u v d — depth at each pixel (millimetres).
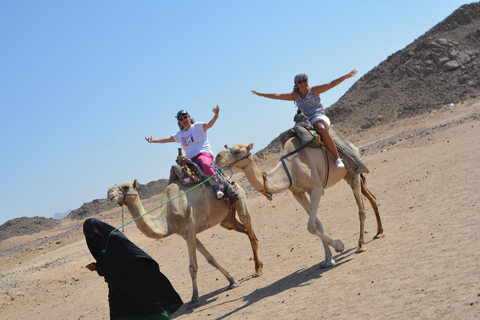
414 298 5836
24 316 12336
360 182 9992
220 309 8203
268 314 6941
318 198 8891
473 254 6906
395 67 70625
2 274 20438
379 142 38531
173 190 9180
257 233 15539
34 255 30438
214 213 9547
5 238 53062
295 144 8961
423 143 26922
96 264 5863
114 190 8484
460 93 57250
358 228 11758
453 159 17641
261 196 23594
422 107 57750
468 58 62719
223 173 9734
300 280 8531
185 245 16875
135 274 5844
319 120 9172
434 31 71250
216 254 13953
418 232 9391
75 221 58125
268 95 9594
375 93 67000
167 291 6098
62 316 11156
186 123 9516
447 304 5379
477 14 70875
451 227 8945
